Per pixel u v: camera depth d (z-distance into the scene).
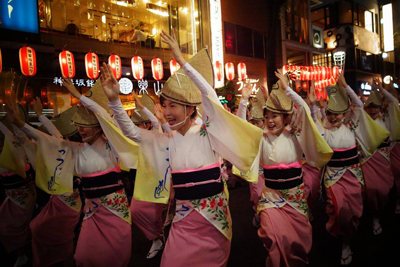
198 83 2.24
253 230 4.67
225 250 2.42
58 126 3.80
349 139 3.73
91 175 3.01
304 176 4.68
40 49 8.12
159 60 9.23
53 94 8.89
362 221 4.80
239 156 2.36
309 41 17.58
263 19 14.72
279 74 3.05
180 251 2.29
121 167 3.39
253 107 4.75
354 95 3.90
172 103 2.33
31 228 3.43
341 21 21.05
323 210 5.46
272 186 3.08
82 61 9.28
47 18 9.26
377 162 4.39
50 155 3.26
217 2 11.52
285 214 3.02
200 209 2.34
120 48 10.46
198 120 2.75
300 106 3.00
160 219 4.00
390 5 21.92
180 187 2.40
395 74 21.59
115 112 2.42
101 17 10.80
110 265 2.95
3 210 4.03
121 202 3.09
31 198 4.20
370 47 22.44
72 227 3.67
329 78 13.98
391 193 6.30
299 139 3.05
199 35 12.49
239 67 11.19
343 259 3.52
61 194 3.59
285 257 2.80
